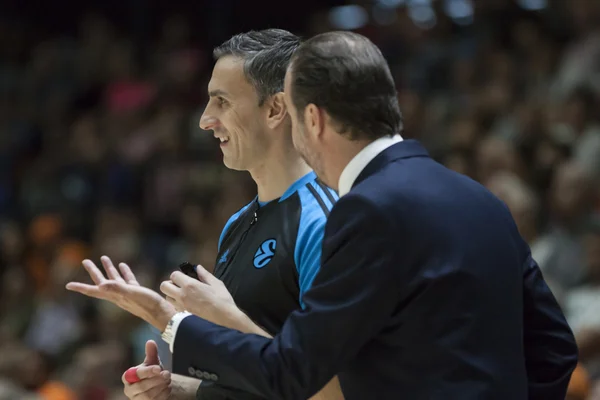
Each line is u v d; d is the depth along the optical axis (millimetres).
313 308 5125
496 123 18922
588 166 16922
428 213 5199
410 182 5297
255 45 6465
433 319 5066
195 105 24438
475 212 5363
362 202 5195
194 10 27656
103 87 26250
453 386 4992
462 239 5207
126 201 22266
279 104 6406
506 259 5363
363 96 5398
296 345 5082
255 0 26859
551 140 17438
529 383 5762
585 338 11609
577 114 17969
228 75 6465
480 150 16562
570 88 18844
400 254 5098
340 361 5078
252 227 6566
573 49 19797
